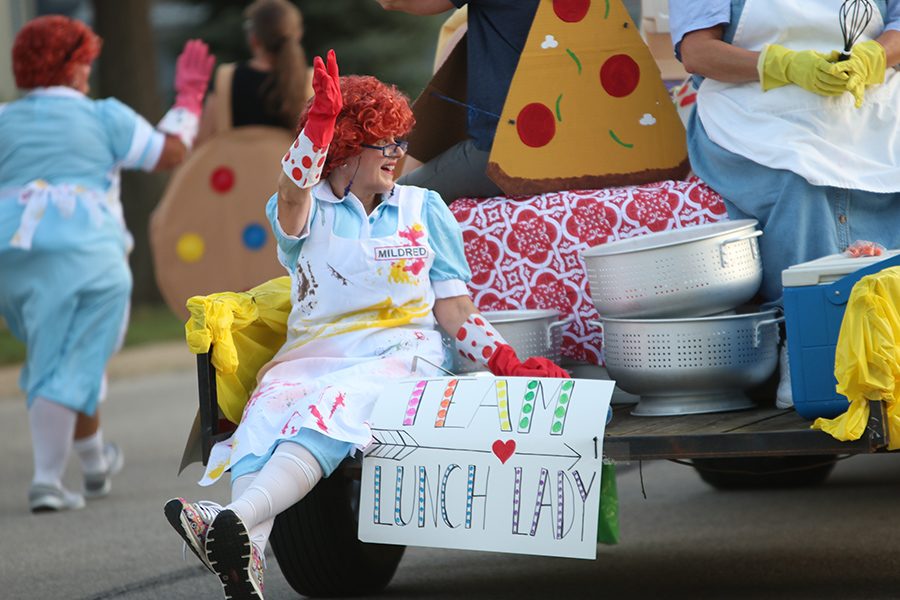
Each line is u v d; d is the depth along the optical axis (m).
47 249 21.25
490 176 15.32
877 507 18.92
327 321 13.15
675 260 13.09
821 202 14.08
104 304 21.62
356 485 15.47
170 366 44.09
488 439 11.88
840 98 14.17
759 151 14.21
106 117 21.80
